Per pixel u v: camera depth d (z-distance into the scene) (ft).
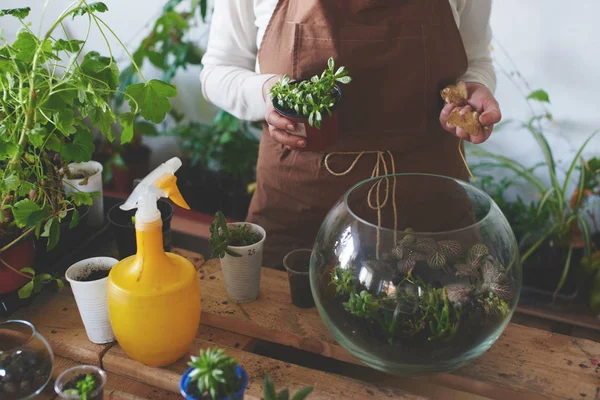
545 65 7.82
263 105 4.80
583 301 7.75
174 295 3.28
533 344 3.66
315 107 4.09
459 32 4.95
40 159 4.13
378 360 3.23
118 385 3.51
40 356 3.13
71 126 3.59
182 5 9.41
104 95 3.93
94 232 4.74
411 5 4.51
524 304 7.72
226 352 3.63
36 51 3.53
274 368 3.50
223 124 9.10
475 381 3.40
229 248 3.76
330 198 5.05
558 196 7.74
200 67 9.68
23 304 3.97
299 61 4.67
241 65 5.32
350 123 4.75
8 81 3.59
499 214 3.23
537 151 8.39
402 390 3.41
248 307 3.95
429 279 2.97
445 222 3.49
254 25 5.13
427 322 2.98
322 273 3.25
